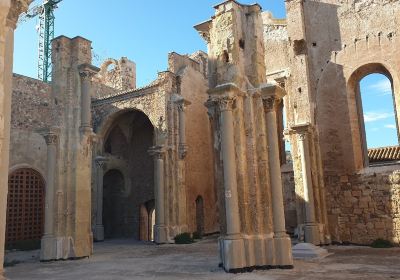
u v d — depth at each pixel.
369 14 18.17
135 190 31.91
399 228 16.09
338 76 18.62
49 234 15.80
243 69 12.21
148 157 31.86
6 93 6.75
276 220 11.04
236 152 11.46
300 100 18.73
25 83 26.34
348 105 18.16
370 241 16.73
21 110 25.75
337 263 11.63
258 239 10.89
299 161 18.36
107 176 33.16
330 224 17.78
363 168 17.75
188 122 27.69
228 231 10.70
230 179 10.99
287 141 20.48
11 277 11.51
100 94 33.09
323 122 18.66
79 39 17.89
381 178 16.83
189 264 12.87
